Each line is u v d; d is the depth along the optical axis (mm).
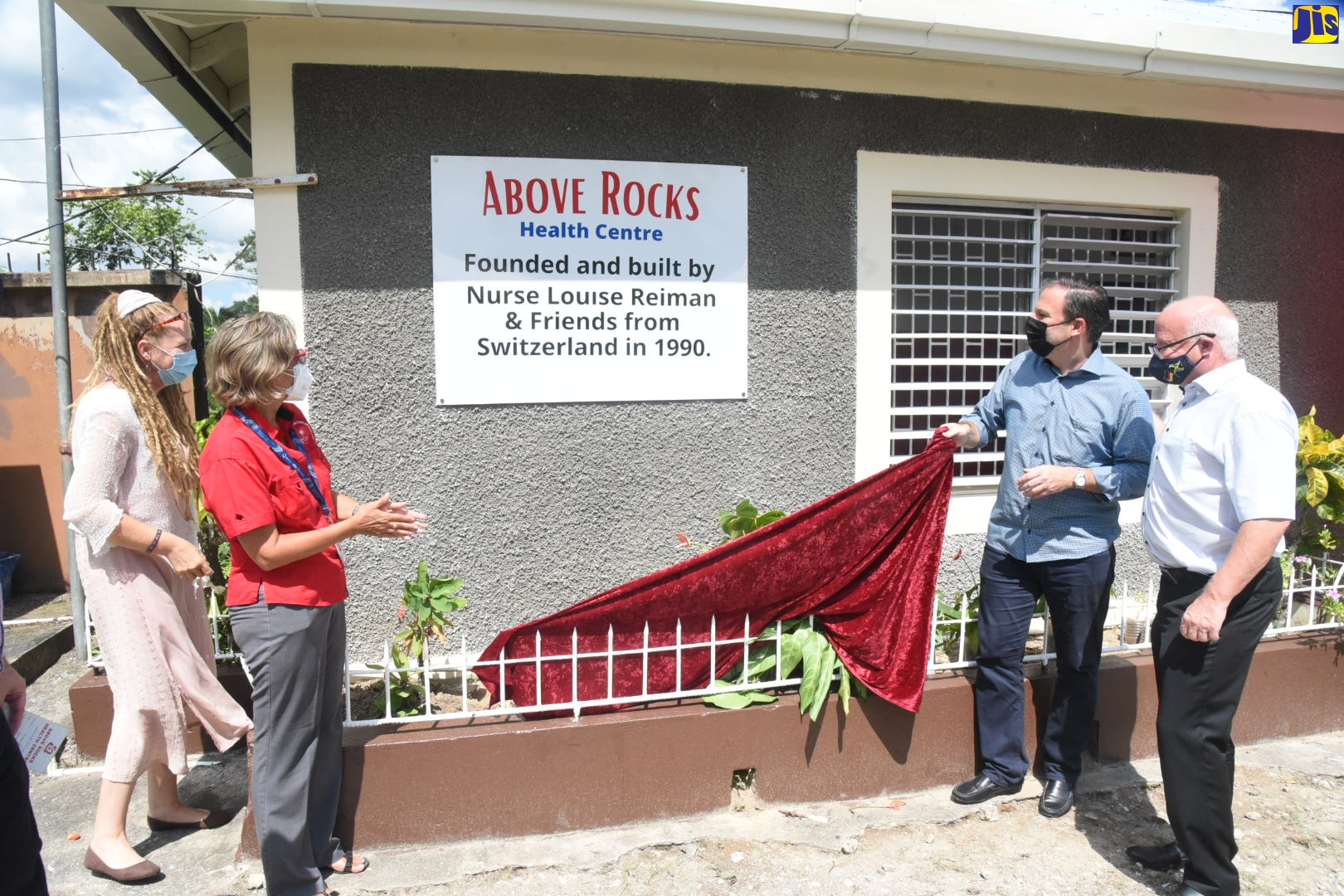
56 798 3234
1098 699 3426
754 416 3953
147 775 3250
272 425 2461
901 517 3166
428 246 3568
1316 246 4711
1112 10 4102
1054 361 3072
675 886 2748
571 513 3773
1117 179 4328
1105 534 3012
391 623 3662
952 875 2830
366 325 3541
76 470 2545
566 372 3717
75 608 4418
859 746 3211
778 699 3180
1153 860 2883
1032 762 3422
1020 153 4184
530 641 3070
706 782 3088
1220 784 2648
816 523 3100
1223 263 4562
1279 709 3752
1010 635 3162
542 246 3646
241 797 3262
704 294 3840
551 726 2945
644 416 3822
